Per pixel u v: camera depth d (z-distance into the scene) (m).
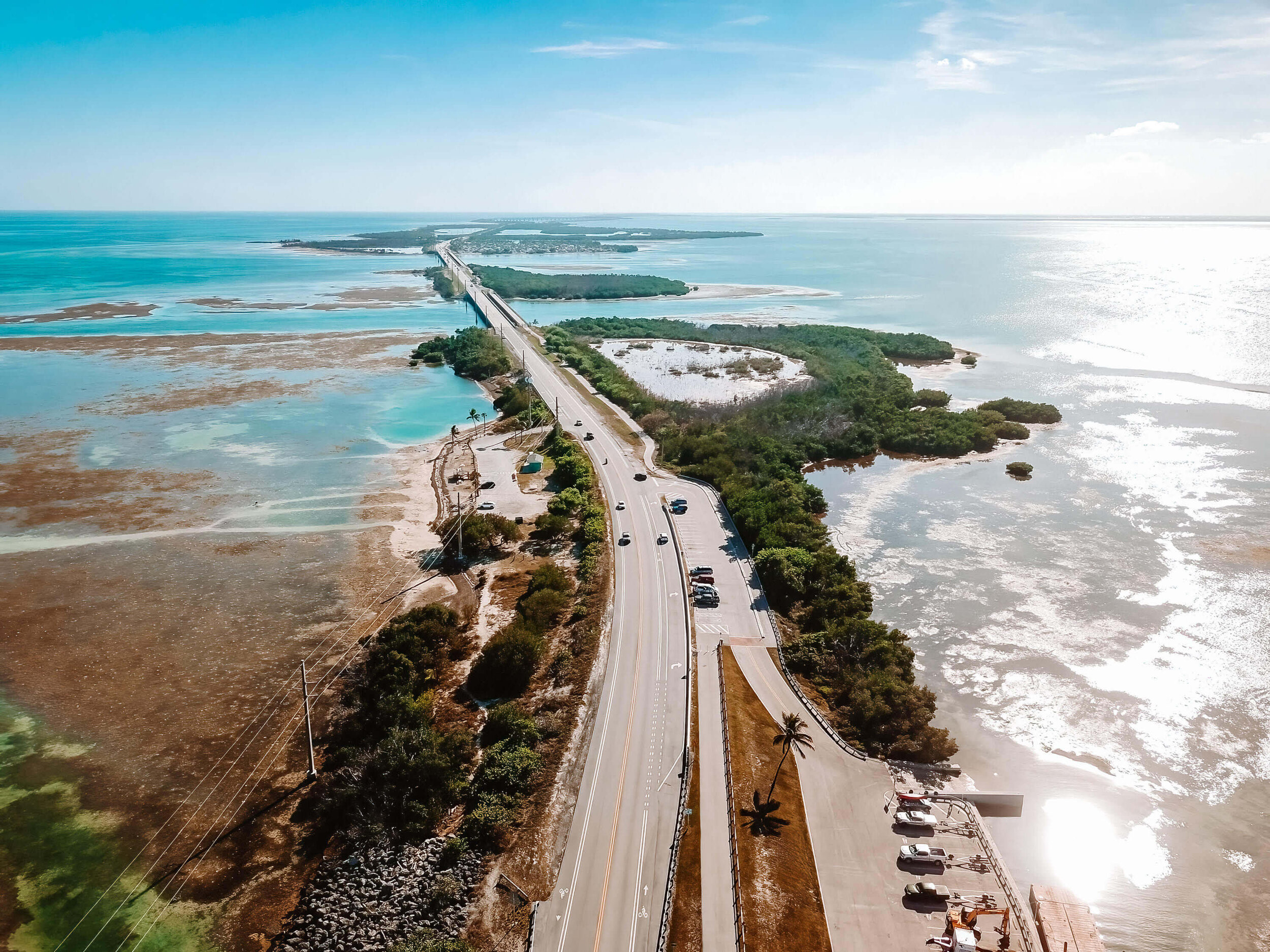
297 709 83.94
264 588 108.88
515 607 104.12
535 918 58.25
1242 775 75.88
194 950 57.72
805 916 59.41
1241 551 117.31
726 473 146.12
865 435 170.00
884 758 76.75
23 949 57.56
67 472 151.25
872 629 92.38
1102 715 83.88
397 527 129.38
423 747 73.38
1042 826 70.25
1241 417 180.88
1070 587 108.69
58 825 68.81
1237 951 59.34
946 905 60.66
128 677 88.94
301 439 174.38
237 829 68.50
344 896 60.59
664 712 81.06
